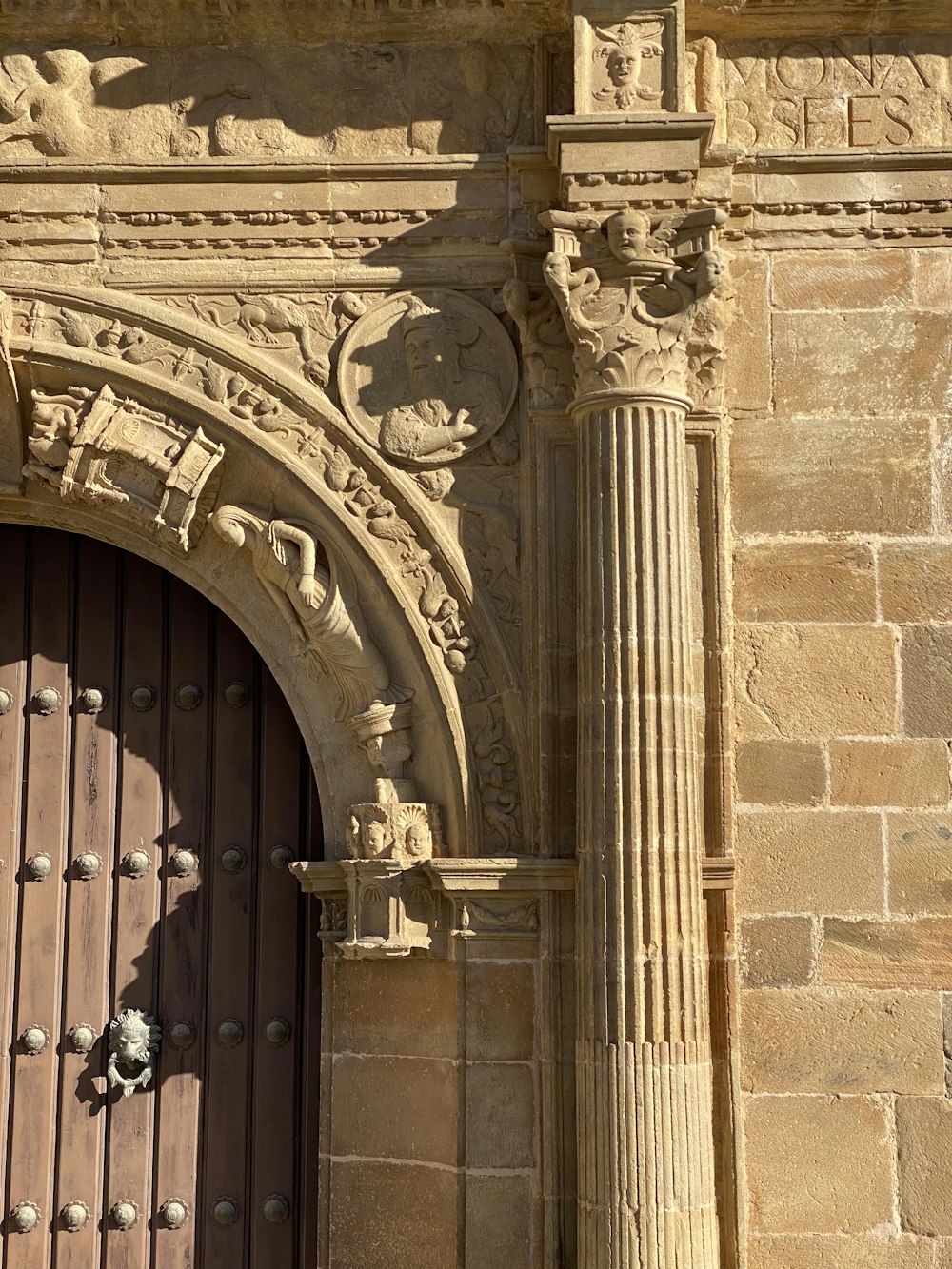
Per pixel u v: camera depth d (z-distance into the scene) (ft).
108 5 22.65
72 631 24.08
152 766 23.72
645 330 21.26
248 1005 23.13
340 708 22.77
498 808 21.57
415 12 22.74
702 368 21.83
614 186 21.68
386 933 21.42
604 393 21.12
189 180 22.66
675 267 21.42
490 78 23.00
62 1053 23.00
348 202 22.61
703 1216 19.51
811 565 21.91
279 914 23.31
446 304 22.53
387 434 22.17
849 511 22.02
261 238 22.61
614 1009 19.81
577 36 22.03
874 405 22.25
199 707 23.90
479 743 21.68
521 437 22.27
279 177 22.62
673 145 21.65
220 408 22.35
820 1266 20.33
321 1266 21.63
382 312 22.56
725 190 22.22
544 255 22.30
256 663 23.98
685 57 22.76
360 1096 21.77
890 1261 20.31
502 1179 20.63
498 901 21.13
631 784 20.25
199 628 24.09
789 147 22.76
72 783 23.65
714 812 21.11
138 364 22.50
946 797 21.35
